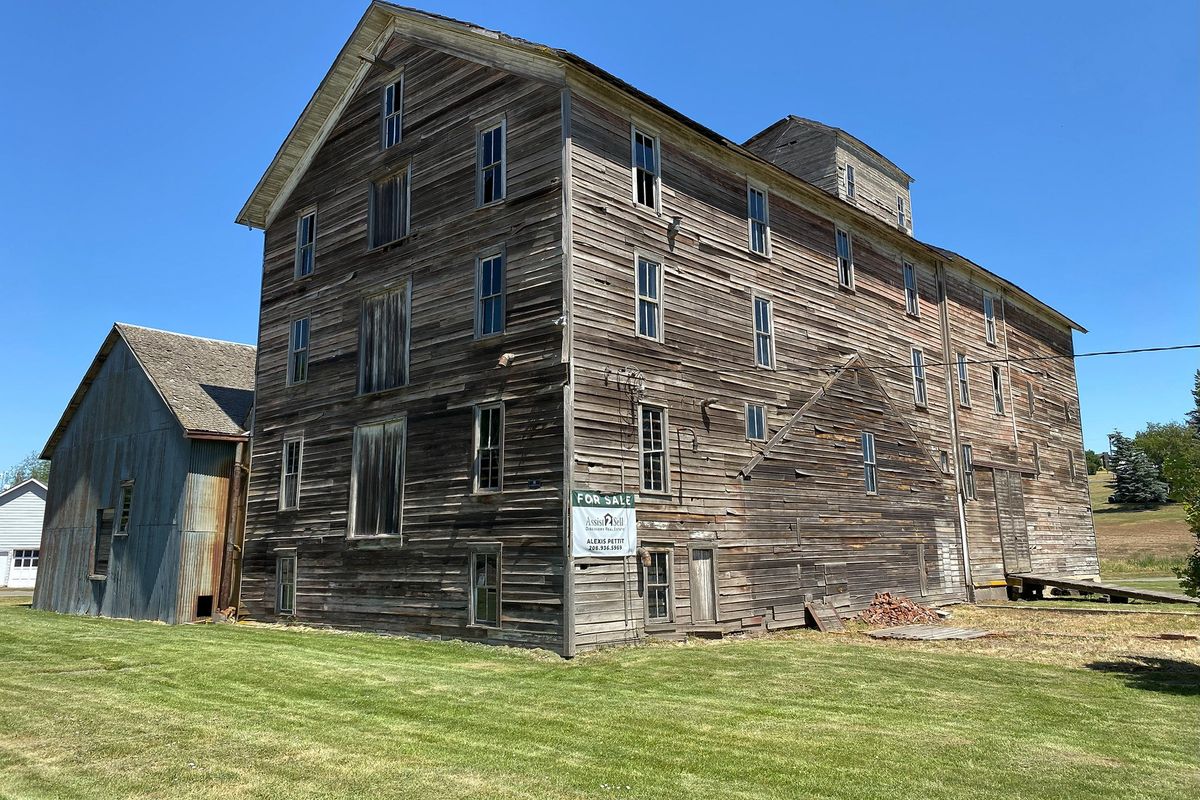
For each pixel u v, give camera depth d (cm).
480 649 1553
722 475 1870
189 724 962
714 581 1789
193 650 1559
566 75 1689
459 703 1070
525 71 1767
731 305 2000
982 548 2873
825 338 2308
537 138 1720
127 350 2653
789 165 3041
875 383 2442
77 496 2766
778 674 1284
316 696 1117
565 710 1029
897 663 1395
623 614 1581
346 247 2164
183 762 815
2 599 3616
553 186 1666
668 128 1905
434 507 1770
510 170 1764
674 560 1711
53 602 2764
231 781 758
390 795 720
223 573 2283
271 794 724
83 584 2625
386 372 1970
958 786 746
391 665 1374
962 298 3095
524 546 1575
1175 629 1897
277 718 991
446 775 771
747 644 1634
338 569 1980
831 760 819
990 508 2973
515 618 1566
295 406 2214
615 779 758
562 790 729
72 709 1045
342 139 2259
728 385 1939
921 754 843
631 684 1203
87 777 772
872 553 2300
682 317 1853
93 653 1523
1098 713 1037
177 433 2341
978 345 3134
